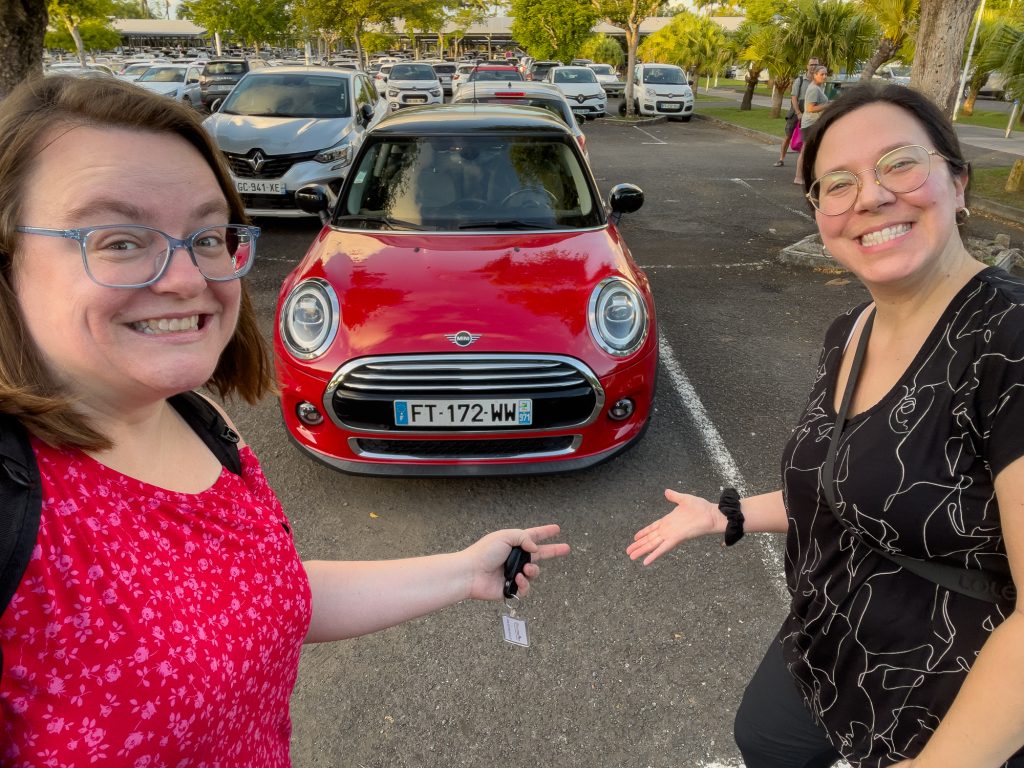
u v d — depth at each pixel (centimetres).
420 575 129
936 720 110
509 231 375
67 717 73
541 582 266
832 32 1748
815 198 122
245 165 745
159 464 93
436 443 298
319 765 197
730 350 486
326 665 230
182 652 80
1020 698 88
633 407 311
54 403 76
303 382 296
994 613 102
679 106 2091
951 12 610
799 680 133
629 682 223
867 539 111
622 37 5269
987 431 95
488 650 236
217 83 1939
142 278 81
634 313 311
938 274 109
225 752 89
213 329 92
